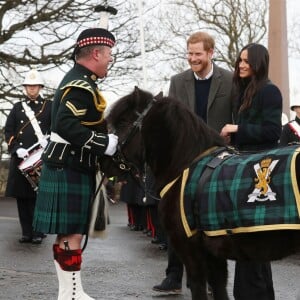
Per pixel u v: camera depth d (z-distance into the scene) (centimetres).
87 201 447
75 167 443
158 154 421
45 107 836
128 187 984
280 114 468
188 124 416
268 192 363
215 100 522
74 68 452
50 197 441
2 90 1716
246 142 473
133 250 799
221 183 383
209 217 385
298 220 351
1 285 586
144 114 427
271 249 374
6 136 831
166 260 727
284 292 569
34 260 711
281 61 1183
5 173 1803
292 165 359
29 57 1711
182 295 551
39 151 775
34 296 545
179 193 406
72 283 446
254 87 471
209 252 409
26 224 831
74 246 448
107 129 445
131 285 590
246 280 477
